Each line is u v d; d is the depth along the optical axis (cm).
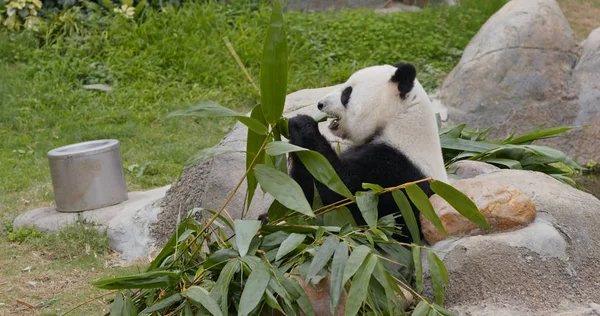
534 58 1065
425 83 1179
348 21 1362
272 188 400
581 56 1084
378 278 388
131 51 1244
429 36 1303
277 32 395
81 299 588
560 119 1052
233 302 404
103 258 684
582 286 434
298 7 1459
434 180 405
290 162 490
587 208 468
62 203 752
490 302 414
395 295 391
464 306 413
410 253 427
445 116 1080
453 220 442
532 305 416
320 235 408
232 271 388
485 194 448
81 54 1240
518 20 1087
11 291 605
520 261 426
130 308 396
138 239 702
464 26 1341
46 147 1006
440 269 397
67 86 1173
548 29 1083
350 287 382
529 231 438
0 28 1307
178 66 1237
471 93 1075
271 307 397
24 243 712
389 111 462
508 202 445
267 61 398
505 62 1067
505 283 420
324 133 615
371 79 472
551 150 567
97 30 1290
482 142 609
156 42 1267
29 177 906
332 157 450
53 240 705
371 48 1295
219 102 1148
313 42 1300
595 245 450
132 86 1184
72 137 1034
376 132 467
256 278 377
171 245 439
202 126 1087
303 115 461
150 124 1090
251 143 430
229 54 1261
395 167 448
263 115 423
